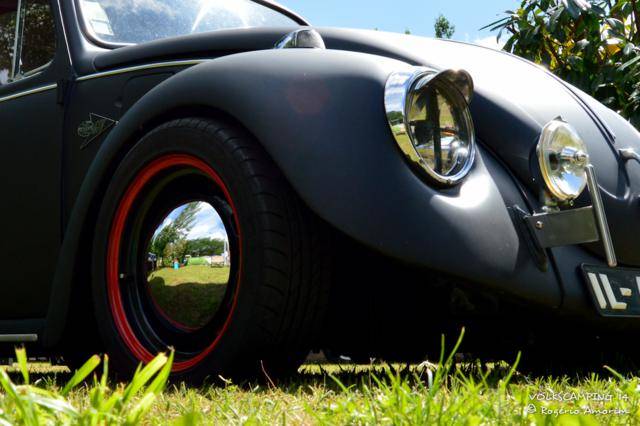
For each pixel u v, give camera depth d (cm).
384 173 167
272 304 172
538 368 229
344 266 195
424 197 168
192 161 190
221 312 186
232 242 187
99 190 211
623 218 201
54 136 256
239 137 183
